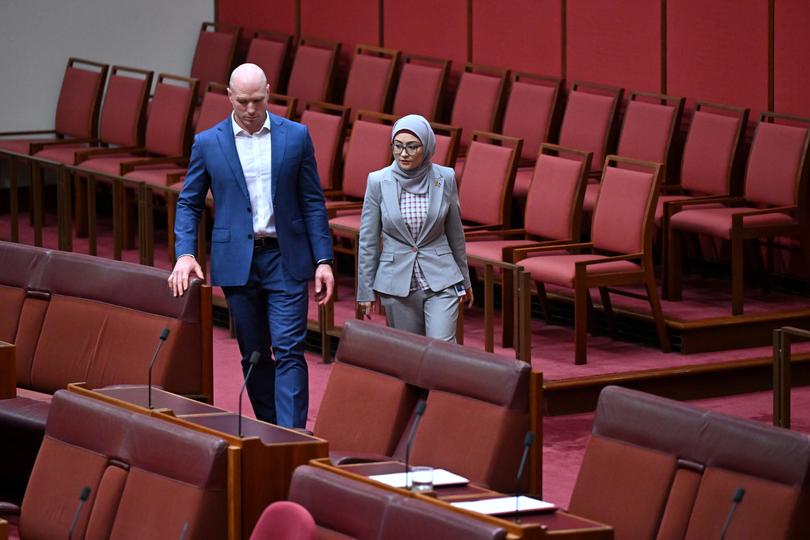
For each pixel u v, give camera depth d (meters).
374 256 23.86
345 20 43.84
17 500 21.77
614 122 36.22
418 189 23.42
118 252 34.19
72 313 23.78
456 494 15.66
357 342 20.08
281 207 22.34
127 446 17.27
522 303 26.02
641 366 28.11
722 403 27.23
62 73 45.56
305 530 13.58
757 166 32.25
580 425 25.70
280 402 22.39
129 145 42.47
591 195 33.09
